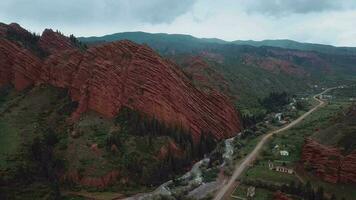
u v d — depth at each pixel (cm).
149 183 14162
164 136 16125
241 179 14000
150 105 17212
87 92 17275
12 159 14250
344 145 14562
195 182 13912
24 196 12594
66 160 14412
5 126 16262
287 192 12550
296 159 15638
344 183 13412
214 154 16662
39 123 16488
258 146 17712
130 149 15112
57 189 12962
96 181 13775
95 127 16112
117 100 17100
